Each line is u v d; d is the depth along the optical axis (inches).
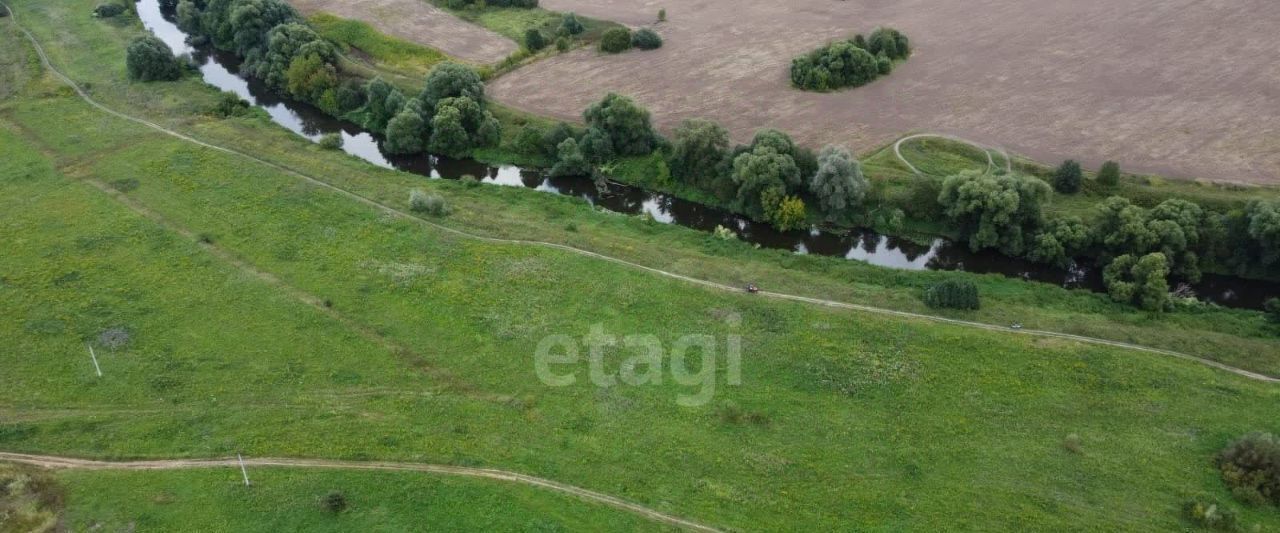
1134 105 3390.7
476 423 2032.5
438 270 2598.4
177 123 3567.9
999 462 1911.9
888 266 2765.7
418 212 2918.3
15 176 3139.8
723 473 1897.1
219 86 4097.0
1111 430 1985.7
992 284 2598.4
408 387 2148.1
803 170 2997.0
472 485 1859.0
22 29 4539.9
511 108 3641.7
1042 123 3321.9
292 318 2394.2
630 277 2554.1
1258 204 2568.9
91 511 1797.5
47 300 2476.6
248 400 2107.5
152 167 3196.4
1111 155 3088.1
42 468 1908.2
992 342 2251.5
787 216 2903.5
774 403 2086.6
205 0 4739.2
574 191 3284.9
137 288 2527.1
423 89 3617.1
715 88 3742.6
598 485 1865.2
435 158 3491.6
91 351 2265.0
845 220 2945.4
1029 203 2699.3
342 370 2204.7
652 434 1999.3
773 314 2384.4
